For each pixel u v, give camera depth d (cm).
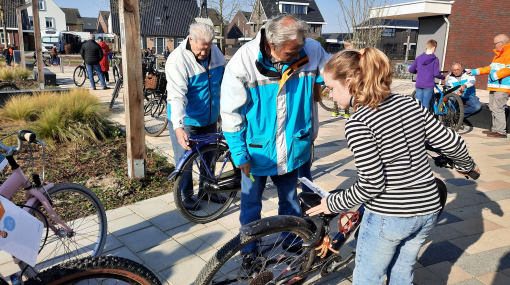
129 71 392
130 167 421
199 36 317
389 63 161
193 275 266
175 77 326
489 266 275
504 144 639
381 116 163
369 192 167
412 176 167
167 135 643
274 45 214
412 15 1609
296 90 246
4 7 2388
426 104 714
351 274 264
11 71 1297
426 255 289
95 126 611
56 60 2481
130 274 182
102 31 5897
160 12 4406
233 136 239
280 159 249
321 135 684
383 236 175
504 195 407
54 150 530
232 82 230
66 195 285
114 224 334
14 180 226
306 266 220
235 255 212
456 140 179
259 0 2117
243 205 266
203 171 359
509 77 654
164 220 345
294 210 275
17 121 644
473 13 1543
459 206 378
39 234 170
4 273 262
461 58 1591
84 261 173
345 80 169
